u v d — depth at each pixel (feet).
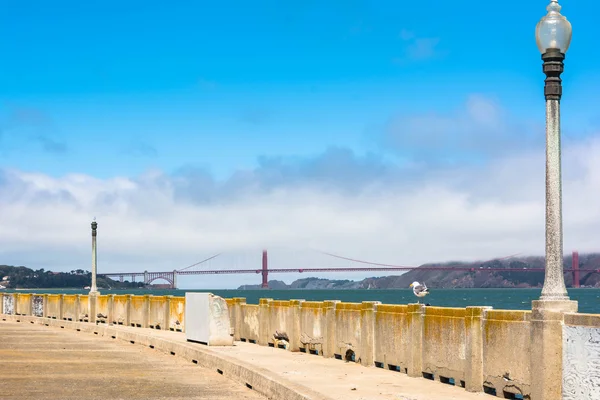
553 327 38.40
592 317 36.09
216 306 77.87
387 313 57.77
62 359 75.15
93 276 126.21
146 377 61.57
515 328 42.63
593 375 35.88
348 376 54.29
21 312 158.71
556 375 38.29
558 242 39.40
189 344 78.38
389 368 57.77
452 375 49.03
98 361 73.67
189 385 56.90
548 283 39.32
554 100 40.16
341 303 64.75
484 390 46.06
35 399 49.85
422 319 53.06
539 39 40.34
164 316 104.12
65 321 129.59
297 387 47.14
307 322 70.49
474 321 46.29
